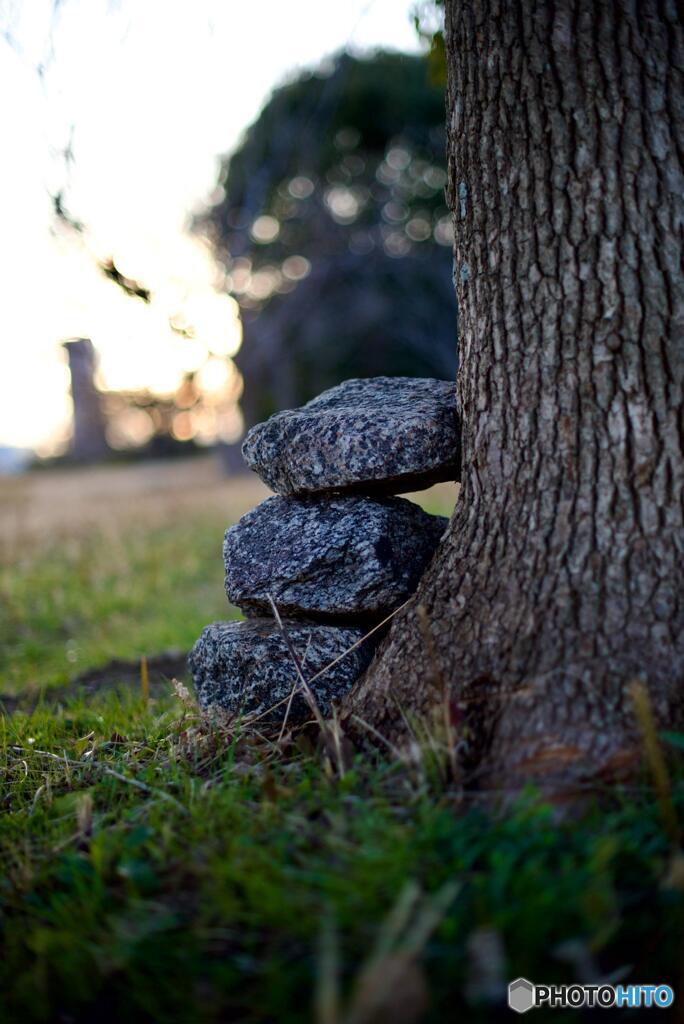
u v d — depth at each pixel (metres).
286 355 24.39
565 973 1.75
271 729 3.16
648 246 2.63
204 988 1.80
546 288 2.73
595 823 2.16
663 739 2.35
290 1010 1.74
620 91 2.66
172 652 5.88
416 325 24.97
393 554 3.21
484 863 2.08
